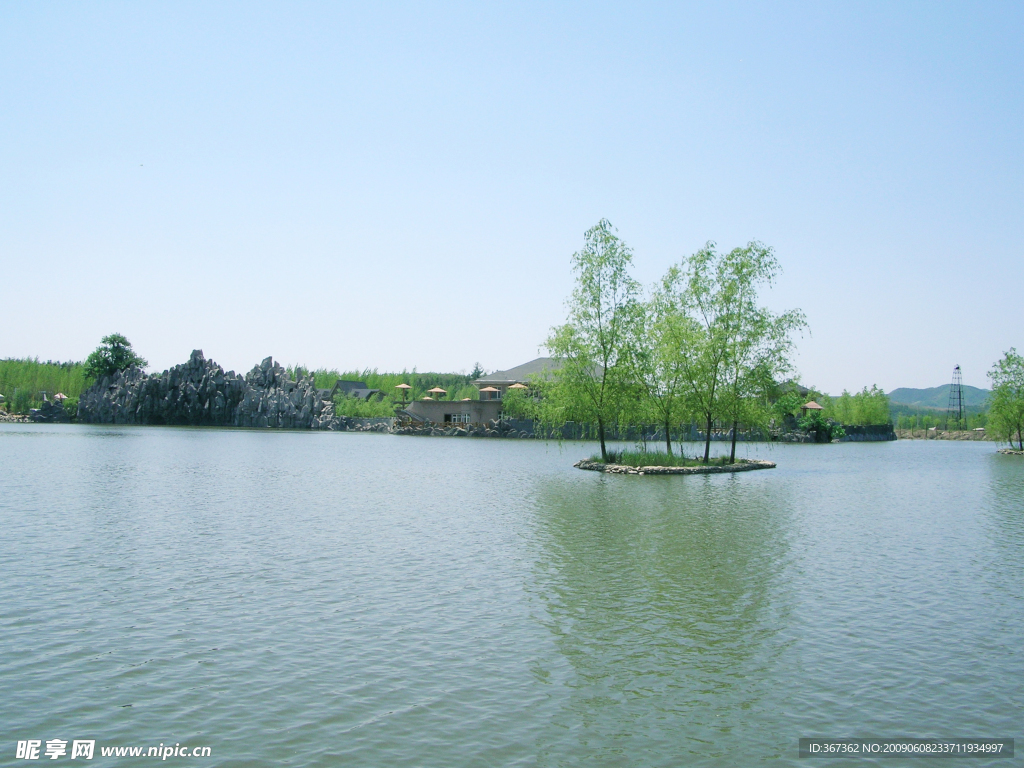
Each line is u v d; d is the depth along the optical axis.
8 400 189.12
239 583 18.77
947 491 43.84
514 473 52.75
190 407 160.12
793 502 36.88
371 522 28.64
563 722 11.21
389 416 155.75
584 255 54.41
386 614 16.34
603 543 24.78
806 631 15.65
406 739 10.55
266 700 11.78
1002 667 13.70
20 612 15.99
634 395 56.25
